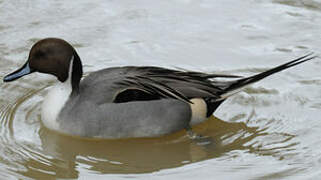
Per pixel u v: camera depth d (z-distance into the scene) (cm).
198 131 1236
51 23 1582
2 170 1094
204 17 1620
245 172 1095
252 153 1156
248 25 1582
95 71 1344
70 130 1175
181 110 1197
